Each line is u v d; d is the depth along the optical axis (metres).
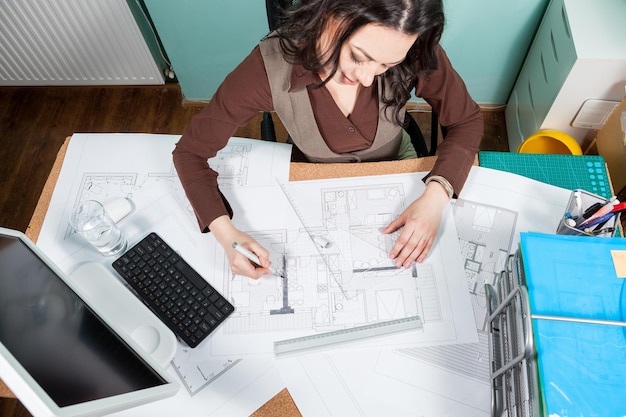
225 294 1.03
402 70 1.02
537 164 1.17
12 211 2.09
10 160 2.19
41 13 1.86
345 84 1.05
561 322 0.73
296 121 1.14
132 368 0.76
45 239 1.10
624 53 1.44
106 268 1.05
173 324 1.00
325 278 1.03
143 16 1.98
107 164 1.19
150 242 1.07
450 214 1.08
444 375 0.93
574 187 1.14
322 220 1.09
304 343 0.96
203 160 1.13
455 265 1.02
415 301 0.99
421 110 2.18
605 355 0.71
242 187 1.14
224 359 0.97
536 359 0.73
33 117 2.27
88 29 1.93
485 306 0.99
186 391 0.94
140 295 1.03
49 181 1.17
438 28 0.90
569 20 1.49
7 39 1.98
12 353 0.65
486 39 1.86
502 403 0.87
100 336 0.77
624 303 0.74
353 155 1.26
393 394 0.92
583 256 0.78
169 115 2.26
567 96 1.60
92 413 0.64
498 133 2.14
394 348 0.95
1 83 2.26
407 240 1.03
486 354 0.94
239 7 1.77
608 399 0.69
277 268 1.04
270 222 1.09
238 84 1.08
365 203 1.10
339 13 0.81
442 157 1.12
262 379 0.94
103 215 1.08
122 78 2.22
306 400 0.92
